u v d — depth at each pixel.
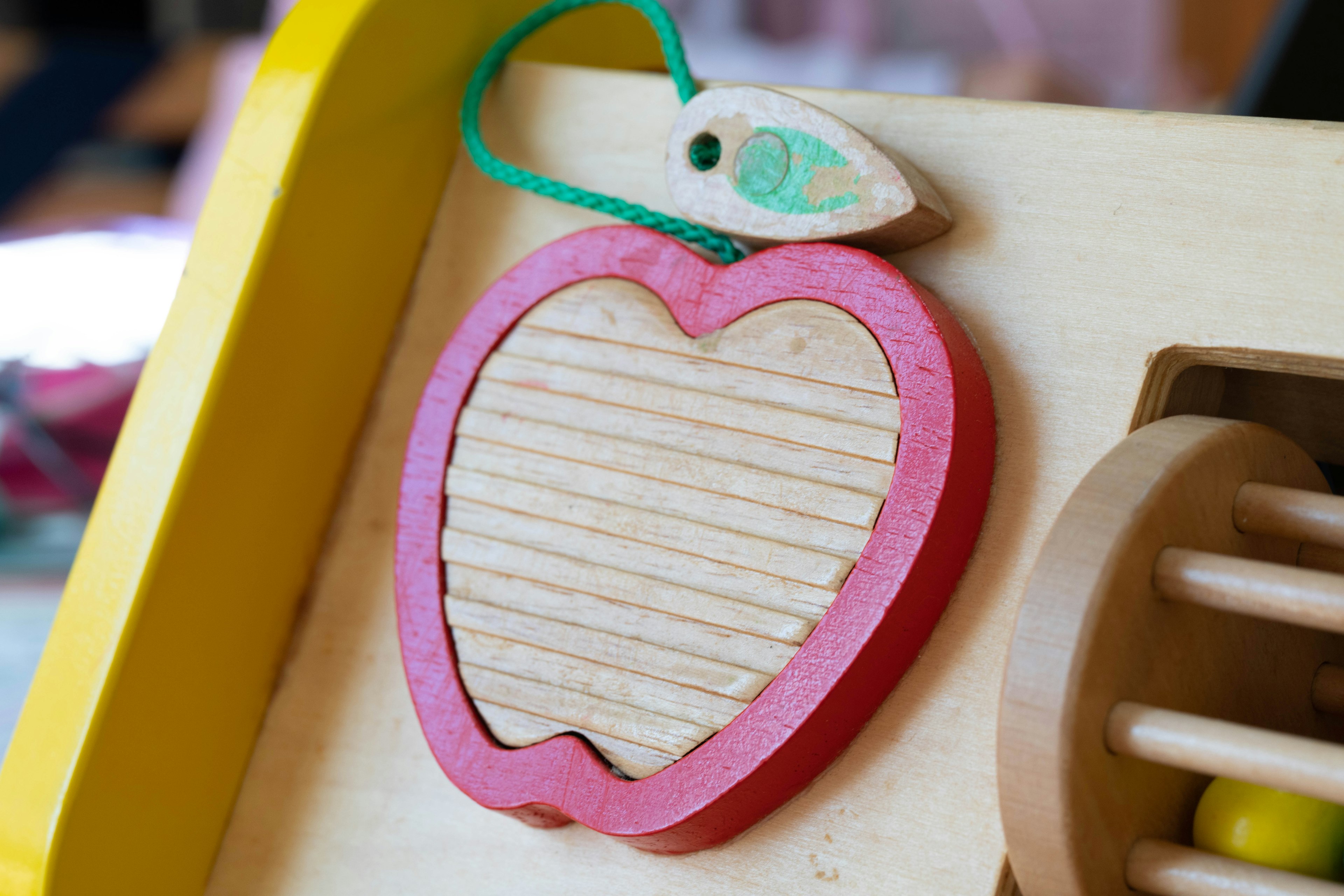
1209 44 1.57
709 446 0.54
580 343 0.55
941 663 0.53
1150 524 0.49
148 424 0.55
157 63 1.37
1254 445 0.51
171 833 0.56
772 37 1.64
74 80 1.35
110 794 0.55
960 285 0.54
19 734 0.55
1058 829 0.48
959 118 0.54
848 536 0.52
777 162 0.54
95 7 1.46
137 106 1.32
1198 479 0.50
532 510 0.55
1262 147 0.52
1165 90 1.59
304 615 0.58
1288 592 0.48
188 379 0.55
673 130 0.55
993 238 0.54
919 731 0.52
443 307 0.58
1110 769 0.49
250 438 0.56
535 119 0.58
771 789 0.52
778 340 0.53
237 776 0.57
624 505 0.54
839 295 0.53
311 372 0.57
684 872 0.53
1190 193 0.53
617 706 0.53
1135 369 0.52
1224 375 0.56
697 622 0.53
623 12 0.62
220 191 0.56
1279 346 0.52
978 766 0.52
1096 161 0.53
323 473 0.58
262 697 0.57
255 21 1.49
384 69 0.57
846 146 0.53
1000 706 0.49
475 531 0.55
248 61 1.33
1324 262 0.52
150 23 1.49
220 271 0.55
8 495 0.84
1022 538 0.53
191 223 1.14
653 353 0.54
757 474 0.53
